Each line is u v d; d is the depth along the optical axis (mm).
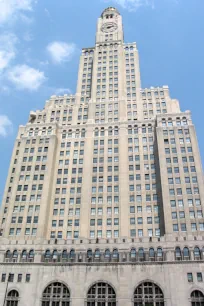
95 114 102375
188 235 69125
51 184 86312
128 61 118312
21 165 89250
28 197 82500
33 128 98188
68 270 67938
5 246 73562
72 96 112188
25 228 77188
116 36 127688
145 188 82125
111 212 79125
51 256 71062
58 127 99438
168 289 62344
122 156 88438
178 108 101125
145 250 68562
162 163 80938
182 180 77688
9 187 87938
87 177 85812
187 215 72188
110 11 139125
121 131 94250
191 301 60344
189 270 63906
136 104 103438
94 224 77750
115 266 66938
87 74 119062
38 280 67438
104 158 89375
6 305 65125
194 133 85438
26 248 72688
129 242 70438
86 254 70250
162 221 75500
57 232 78250
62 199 83875
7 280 68000
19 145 97188
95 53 121625
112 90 108625
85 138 94938
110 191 82812
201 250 66312
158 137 86062
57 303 64438
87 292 64688
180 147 83438
